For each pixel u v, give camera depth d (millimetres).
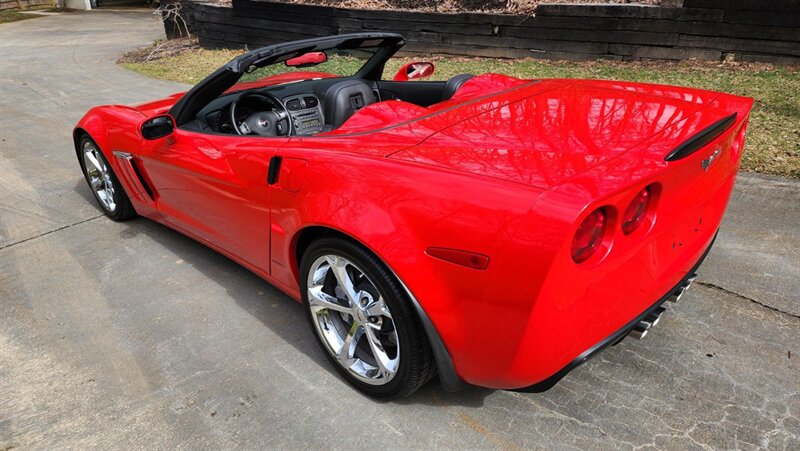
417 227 1833
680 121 2037
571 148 1860
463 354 1874
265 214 2492
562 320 1675
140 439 2139
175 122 3080
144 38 16031
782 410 2117
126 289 3205
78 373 2520
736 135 2346
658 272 1979
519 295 1639
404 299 1942
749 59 7344
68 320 2932
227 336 2748
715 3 7262
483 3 9438
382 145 2137
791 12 6859
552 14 8438
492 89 2803
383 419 2186
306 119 3047
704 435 2025
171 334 2777
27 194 4734
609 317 1830
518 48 8945
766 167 4395
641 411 2148
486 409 2207
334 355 2373
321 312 2387
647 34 7848
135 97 8438
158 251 3652
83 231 3994
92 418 2254
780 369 2328
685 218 2062
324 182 2145
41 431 2199
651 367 2375
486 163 1843
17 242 3855
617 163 1717
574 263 1629
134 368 2539
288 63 3002
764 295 2822
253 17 11617
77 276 3371
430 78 8188
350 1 11203
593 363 2414
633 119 2078
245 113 3023
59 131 6699
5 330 2863
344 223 2018
